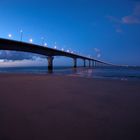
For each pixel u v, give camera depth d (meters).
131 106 4.56
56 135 2.62
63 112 3.93
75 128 2.91
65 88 8.20
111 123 3.17
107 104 4.80
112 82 11.16
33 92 6.91
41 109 4.20
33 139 2.48
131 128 2.92
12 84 9.65
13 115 3.67
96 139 2.49
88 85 9.48
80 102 5.01
